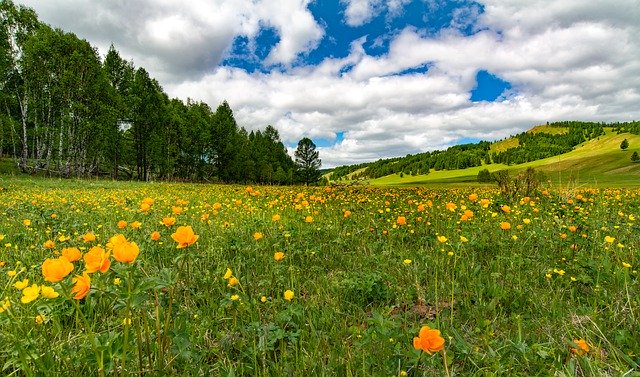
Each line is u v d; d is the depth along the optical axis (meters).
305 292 3.56
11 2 29.73
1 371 2.07
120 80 40.81
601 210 8.05
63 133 32.97
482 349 2.37
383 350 2.22
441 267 3.92
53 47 30.16
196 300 3.11
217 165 59.25
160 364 1.91
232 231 5.60
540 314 2.96
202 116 59.50
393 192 16.48
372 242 5.20
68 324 2.70
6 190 15.63
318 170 74.31
